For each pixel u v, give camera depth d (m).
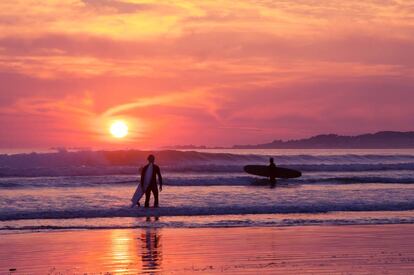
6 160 82.81
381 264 23.11
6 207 40.78
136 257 24.94
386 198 47.84
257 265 23.02
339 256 24.94
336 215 38.75
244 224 34.59
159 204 43.28
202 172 84.56
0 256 25.14
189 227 33.47
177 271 21.95
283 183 63.91
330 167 92.88
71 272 22.02
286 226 33.94
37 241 28.92
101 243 28.36
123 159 90.19
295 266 22.75
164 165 91.19
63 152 86.50
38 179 66.06
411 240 29.17
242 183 62.19
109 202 44.28
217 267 22.67
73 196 47.97
